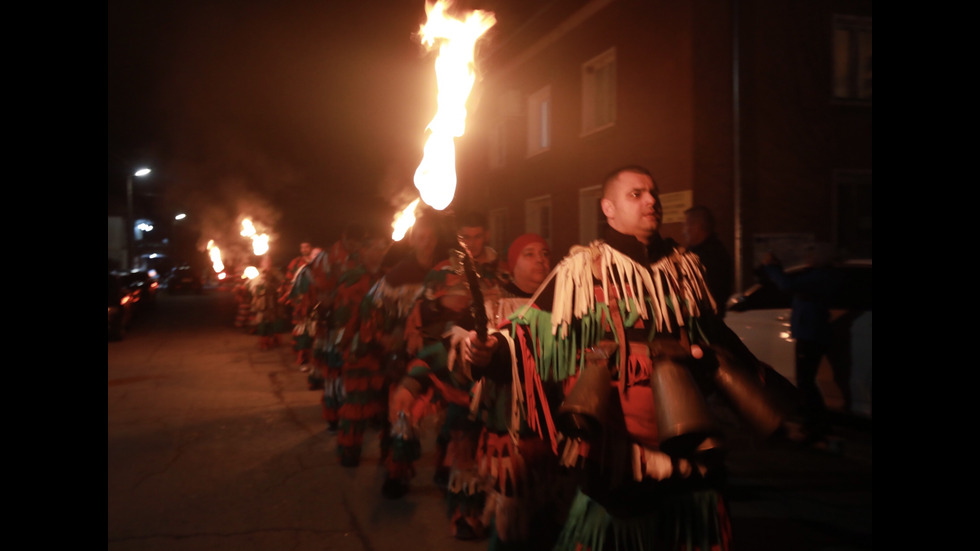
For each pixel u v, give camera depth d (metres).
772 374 2.23
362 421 5.64
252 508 4.80
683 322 2.17
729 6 9.95
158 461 5.96
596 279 2.21
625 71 11.91
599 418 1.98
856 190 10.41
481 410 3.18
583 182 13.55
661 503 2.12
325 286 7.71
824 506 4.75
